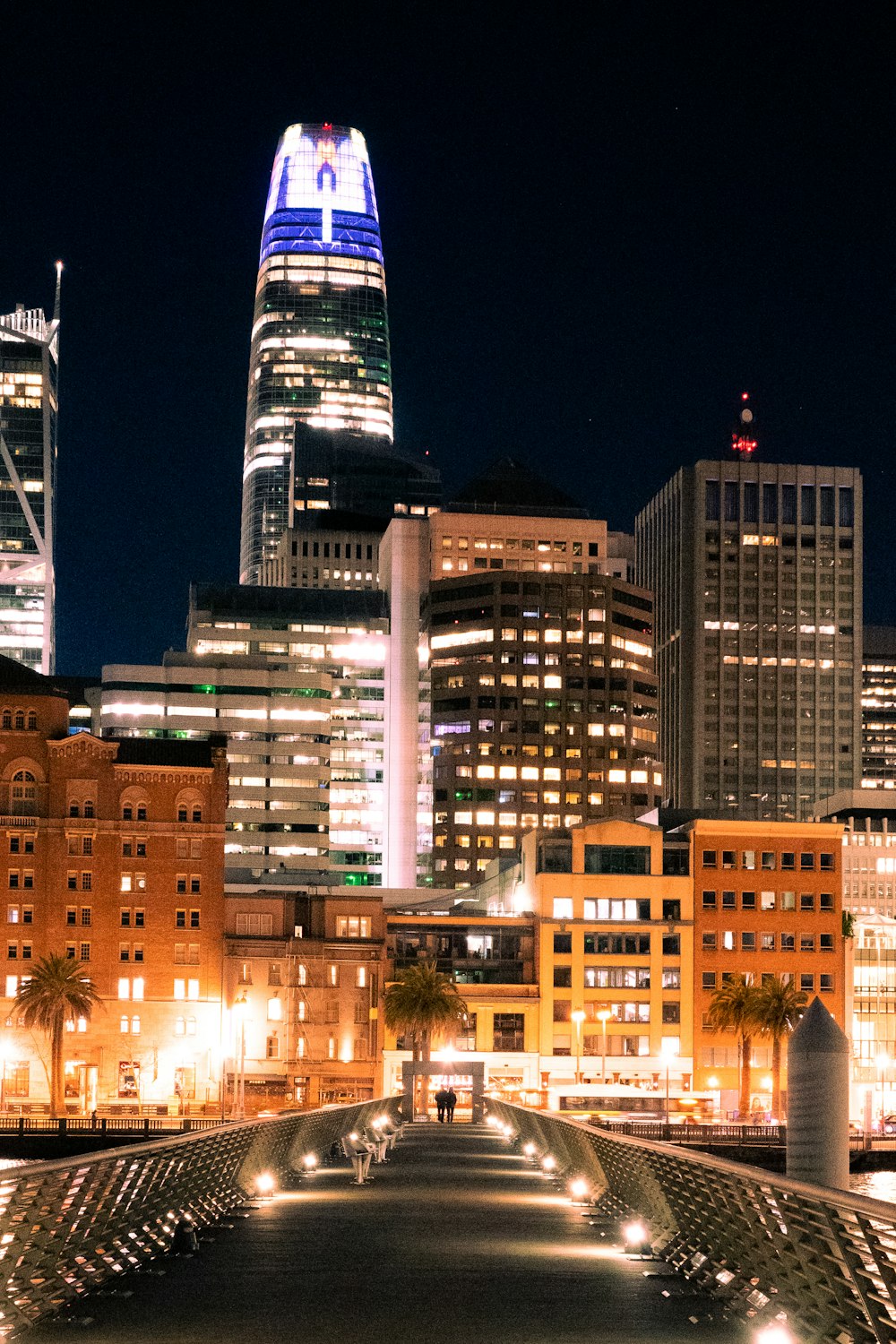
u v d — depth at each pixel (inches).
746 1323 1373.0
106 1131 6058.1
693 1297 1535.4
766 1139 6003.9
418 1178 3161.9
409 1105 6520.7
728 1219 1550.2
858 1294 1128.8
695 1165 1567.4
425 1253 1876.2
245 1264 1755.7
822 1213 1152.8
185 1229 1873.8
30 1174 1264.8
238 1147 2447.1
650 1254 1859.0
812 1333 1262.3
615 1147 2224.4
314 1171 3373.5
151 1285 1595.7
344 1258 1820.9
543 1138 3656.5
